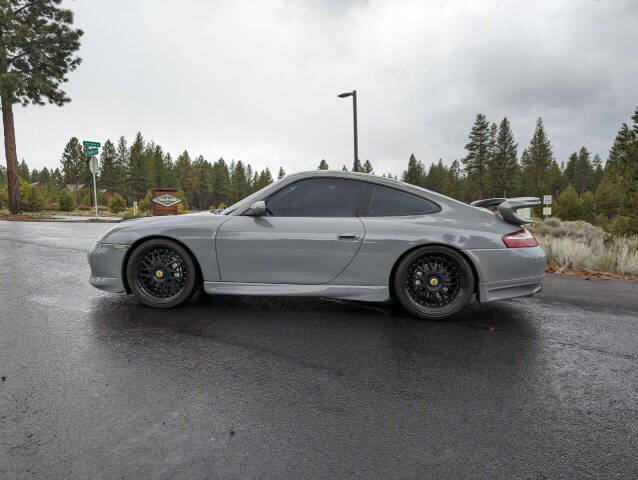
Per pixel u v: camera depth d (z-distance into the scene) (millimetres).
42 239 9109
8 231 11188
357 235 3424
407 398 2055
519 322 3432
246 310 3641
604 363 2566
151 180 93750
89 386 2105
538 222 21359
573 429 1785
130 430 1700
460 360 2580
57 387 2084
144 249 3605
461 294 3443
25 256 6594
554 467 1509
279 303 3902
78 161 77125
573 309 3883
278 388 2137
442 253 3426
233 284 3537
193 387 2123
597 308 3930
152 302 3629
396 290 3463
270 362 2490
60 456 1513
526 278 3473
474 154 84438
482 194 84812
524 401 2043
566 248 7141
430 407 1967
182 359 2502
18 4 19312
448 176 106312
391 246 3410
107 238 3633
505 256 3420
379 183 3625
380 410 1927
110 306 3701
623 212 26656
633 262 6281
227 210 3701
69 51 20203
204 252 3514
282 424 1781
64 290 4309
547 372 2414
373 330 3154
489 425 1808
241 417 1833
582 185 124938
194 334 2980
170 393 2049
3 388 2062
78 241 8727
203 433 1692
